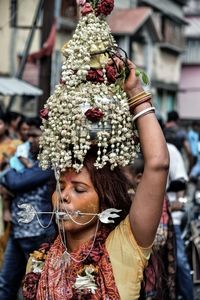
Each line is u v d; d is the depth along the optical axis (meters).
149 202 2.89
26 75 20.81
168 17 37.72
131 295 2.95
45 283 3.08
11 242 6.38
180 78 45.19
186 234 7.66
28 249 6.26
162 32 37.19
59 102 2.97
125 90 2.96
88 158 3.04
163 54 37.59
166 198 5.73
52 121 2.98
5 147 8.80
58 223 3.09
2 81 15.12
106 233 3.05
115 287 2.94
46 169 3.15
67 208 3.05
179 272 6.69
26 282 3.17
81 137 2.93
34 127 7.72
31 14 18.67
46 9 12.08
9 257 6.38
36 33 20.73
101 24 3.05
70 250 3.11
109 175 3.06
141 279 2.96
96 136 2.94
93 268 2.98
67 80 2.98
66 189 3.06
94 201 3.04
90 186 3.03
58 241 3.17
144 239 2.94
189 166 16.08
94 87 2.96
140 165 5.12
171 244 5.70
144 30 33.16
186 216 7.97
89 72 2.96
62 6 21.73
